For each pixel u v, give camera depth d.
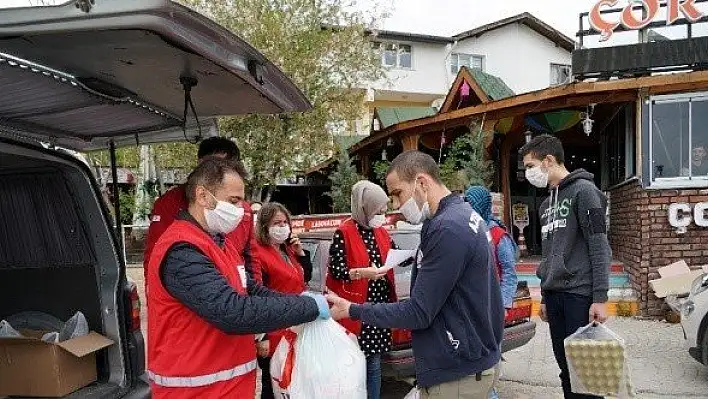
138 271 13.67
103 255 3.23
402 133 12.65
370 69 16.59
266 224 3.96
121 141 4.34
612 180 11.26
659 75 8.39
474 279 2.42
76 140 3.86
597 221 3.50
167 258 2.29
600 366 3.06
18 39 2.00
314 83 15.16
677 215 8.23
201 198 2.40
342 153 15.60
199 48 2.06
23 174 3.17
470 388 2.44
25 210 3.23
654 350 6.71
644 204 8.36
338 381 2.65
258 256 3.73
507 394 5.39
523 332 5.21
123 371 3.19
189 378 2.33
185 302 2.26
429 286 2.36
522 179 13.76
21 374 2.93
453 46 26.22
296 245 4.48
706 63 8.36
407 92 25.98
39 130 3.41
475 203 4.62
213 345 2.35
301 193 22.59
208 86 2.89
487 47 27.14
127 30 1.90
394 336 4.39
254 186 15.42
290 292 3.93
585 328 3.21
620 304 8.48
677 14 8.48
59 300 3.27
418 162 2.56
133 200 18.12
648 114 8.41
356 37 15.98
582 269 3.59
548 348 7.00
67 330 3.12
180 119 3.75
